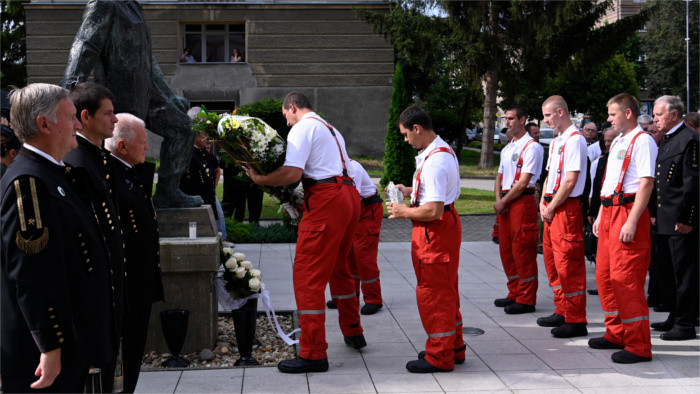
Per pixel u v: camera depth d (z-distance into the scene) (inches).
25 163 102.0
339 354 191.3
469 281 301.0
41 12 913.5
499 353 191.9
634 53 1763.0
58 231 100.9
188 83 967.6
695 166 198.4
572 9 840.9
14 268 97.3
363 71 989.2
